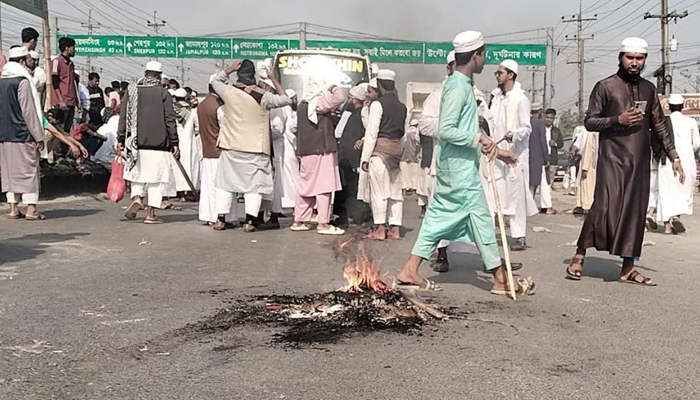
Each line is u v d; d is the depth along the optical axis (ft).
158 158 33.30
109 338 14.84
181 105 45.27
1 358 13.52
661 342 15.39
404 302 17.40
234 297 18.52
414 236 31.81
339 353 14.07
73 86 46.16
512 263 23.63
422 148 33.42
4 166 32.42
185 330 15.49
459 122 18.86
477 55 18.93
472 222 19.27
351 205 34.81
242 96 30.45
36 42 37.09
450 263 24.63
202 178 32.73
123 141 33.63
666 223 36.29
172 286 19.76
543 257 26.73
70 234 28.94
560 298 19.47
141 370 13.01
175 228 31.83
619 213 21.47
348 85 45.57
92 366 13.19
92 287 19.43
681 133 35.70
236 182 30.91
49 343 14.44
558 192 71.20
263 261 24.02
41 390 12.00
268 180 31.24
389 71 30.25
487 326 16.24
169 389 12.13
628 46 21.27
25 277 20.51
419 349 14.42
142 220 34.50
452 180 19.04
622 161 21.43
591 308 18.35
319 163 31.17
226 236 29.81
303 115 31.04
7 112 31.81
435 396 12.01
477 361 13.79
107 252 24.95
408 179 52.70
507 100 27.17
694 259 27.35
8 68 31.60
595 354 14.46
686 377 13.21
